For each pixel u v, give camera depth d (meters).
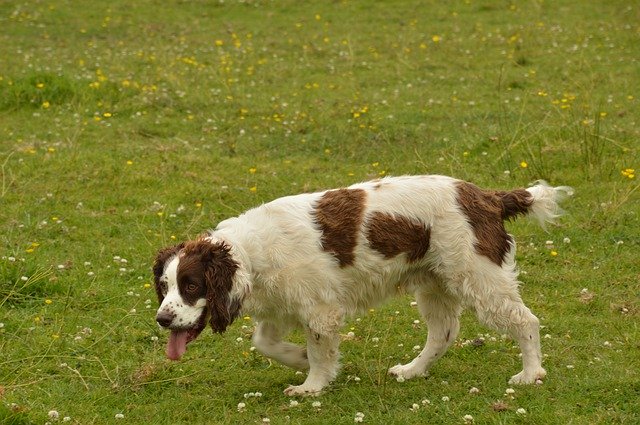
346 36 24.16
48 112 17.34
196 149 15.27
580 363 8.47
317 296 7.96
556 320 9.47
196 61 21.72
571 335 9.15
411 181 8.22
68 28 25.83
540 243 11.41
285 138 15.93
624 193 12.48
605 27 23.38
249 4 28.53
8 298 10.17
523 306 8.08
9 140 15.76
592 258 10.97
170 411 7.96
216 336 9.44
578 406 7.58
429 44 22.80
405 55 21.66
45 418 7.74
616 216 11.92
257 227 8.00
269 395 8.23
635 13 24.17
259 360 8.98
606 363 8.40
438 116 16.89
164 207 12.82
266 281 7.91
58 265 11.01
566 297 10.07
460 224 8.00
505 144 14.66
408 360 8.91
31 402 8.05
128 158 14.80
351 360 8.93
